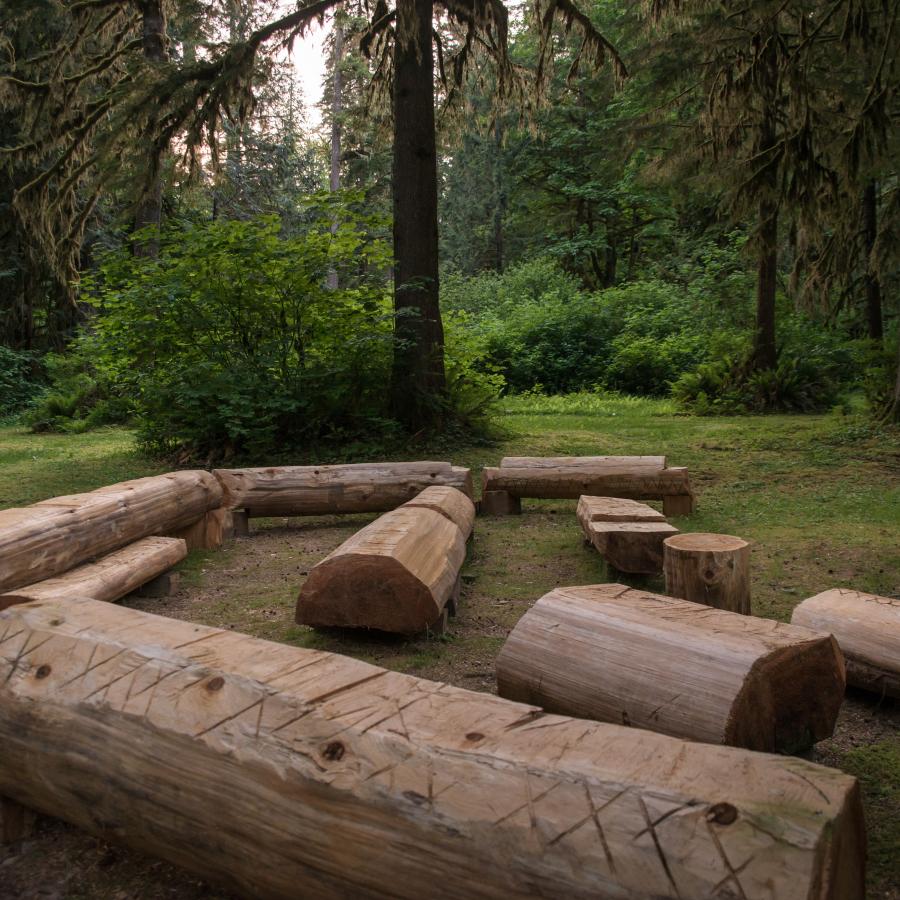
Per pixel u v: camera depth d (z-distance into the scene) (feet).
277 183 110.93
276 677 7.01
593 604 10.23
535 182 108.47
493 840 5.29
